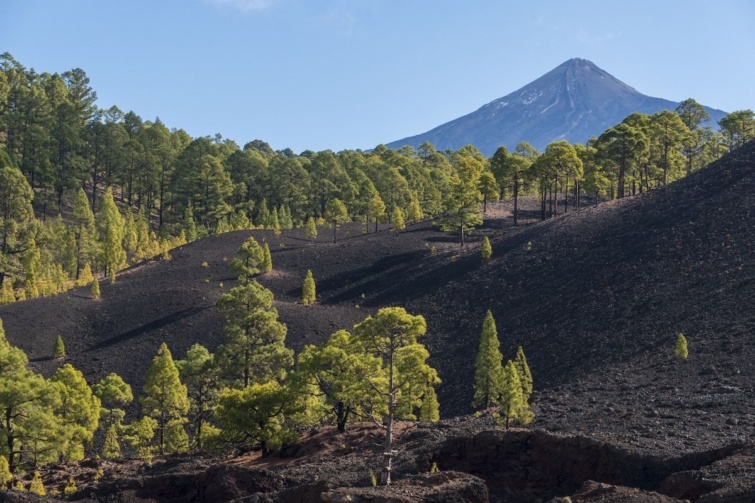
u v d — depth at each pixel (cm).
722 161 11781
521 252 11212
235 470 4581
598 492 3625
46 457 5719
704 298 7831
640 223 10688
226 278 12162
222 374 7069
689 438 4612
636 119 13250
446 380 8281
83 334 10500
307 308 10688
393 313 4594
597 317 8381
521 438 4619
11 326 10506
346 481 4597
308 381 6059
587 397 6000
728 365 6053
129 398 7794
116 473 5622
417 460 4744
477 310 9875
